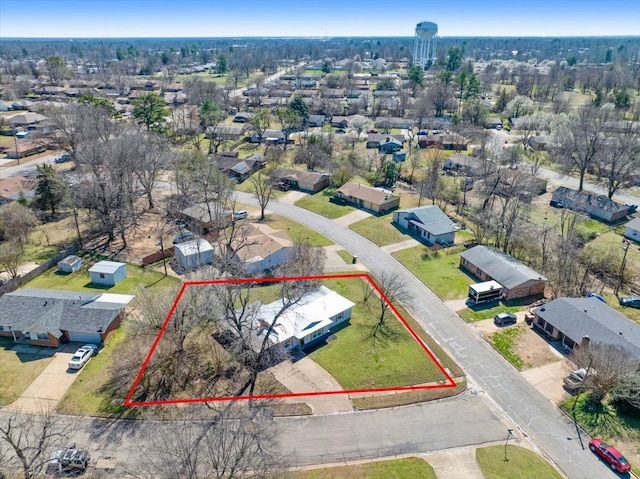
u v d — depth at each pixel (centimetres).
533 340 4838
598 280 6138
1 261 5447
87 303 4778
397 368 4403
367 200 8381
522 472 3328
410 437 3650
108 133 8944
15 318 4534
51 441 3391
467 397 4088
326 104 16575
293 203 8688
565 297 5256
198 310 4356
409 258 6619
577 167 10544
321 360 4481
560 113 14425
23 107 15875
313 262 5900
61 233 7025
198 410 3722
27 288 5212
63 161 10575
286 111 12719
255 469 2848
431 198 8875
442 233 7019
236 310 4984
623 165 8850
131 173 7706
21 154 10825
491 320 5188
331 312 4997
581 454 3519
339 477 3262
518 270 5772
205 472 2825
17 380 4016
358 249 6888
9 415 3628
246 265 5666
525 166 10262
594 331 4566
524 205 8456
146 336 4328
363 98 17512
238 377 4172
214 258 6109
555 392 4138
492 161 9750
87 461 3247
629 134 10944
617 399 3900
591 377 3938
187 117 14312
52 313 4572
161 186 9262
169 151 8994
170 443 2978
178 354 4334
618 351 3997
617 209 8100
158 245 6731
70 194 7188
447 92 17100
